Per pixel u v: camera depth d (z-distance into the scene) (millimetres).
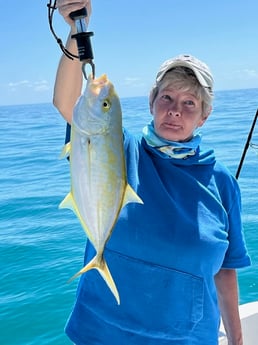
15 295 2340
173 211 915
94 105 739
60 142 9227
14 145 9031
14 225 3564
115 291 758
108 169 754
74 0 768
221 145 6949
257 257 2713
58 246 3021
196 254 906
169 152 950
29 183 5227
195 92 909
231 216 1007
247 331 1382
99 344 945
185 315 917
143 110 16609
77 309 984
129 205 914
